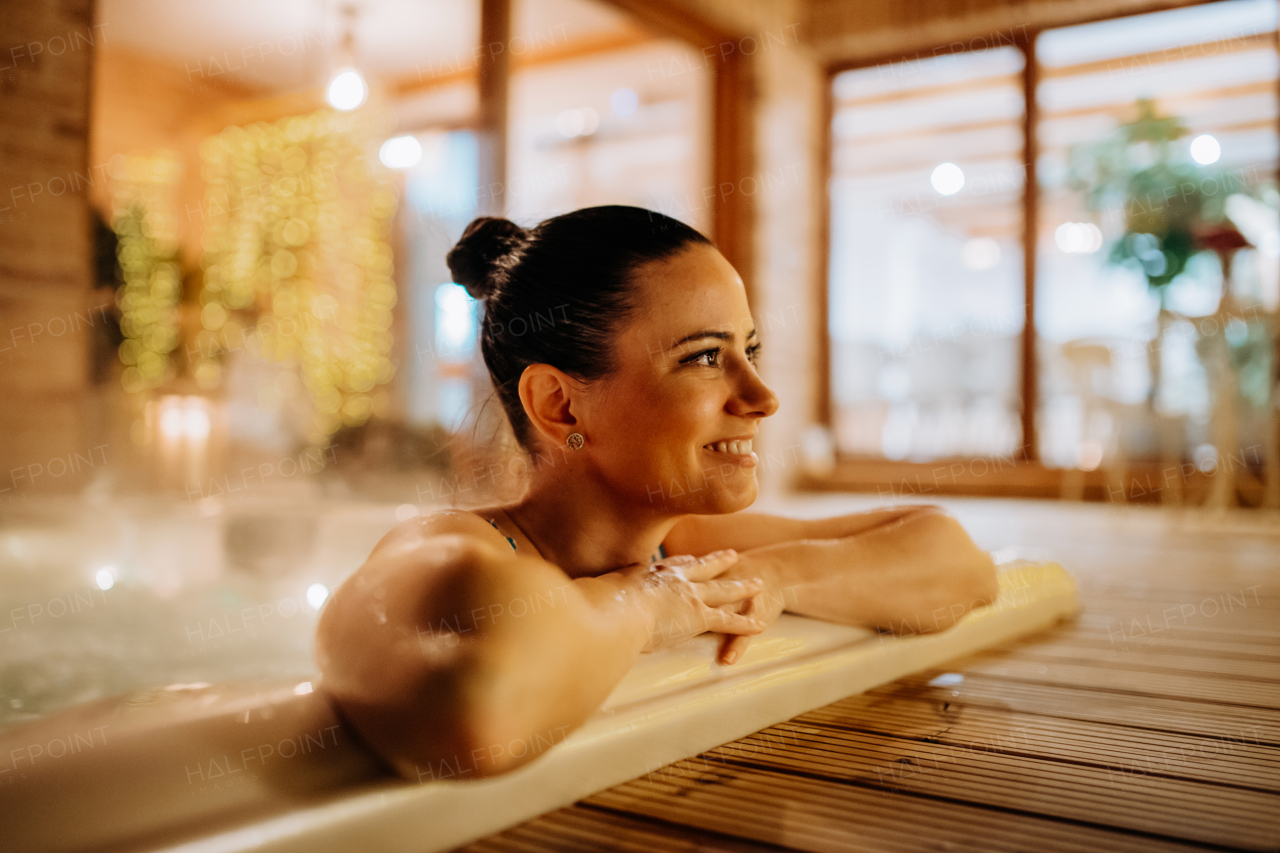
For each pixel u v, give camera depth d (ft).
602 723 2.46
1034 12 16.07
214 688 2.28
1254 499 14.33
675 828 2.19
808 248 18.39
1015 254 17.20
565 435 2.84
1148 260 14.96
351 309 20.22
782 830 2.18
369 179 20.34
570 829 2.18
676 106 22.21
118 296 15.71
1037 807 2.34
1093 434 15.94
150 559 7.07
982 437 19.08
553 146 24.95
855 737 2.93
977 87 17.80
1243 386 14.48
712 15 15.80
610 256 2.72
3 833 1.61
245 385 17.46
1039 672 3.90
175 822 1.75
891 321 20.21
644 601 2.68
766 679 3.04
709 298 2.71
